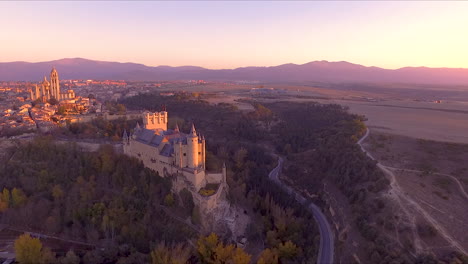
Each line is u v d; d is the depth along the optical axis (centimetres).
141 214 13775
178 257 11062
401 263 10431
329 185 17062
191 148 14300
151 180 15162
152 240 12788
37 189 14825
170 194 14425
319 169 19050
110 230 13175
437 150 16675
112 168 15825
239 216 14475
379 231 12206
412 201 13125
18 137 18825
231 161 19238
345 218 13938
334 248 12431
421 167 15425
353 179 15888
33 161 16025
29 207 13962
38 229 13725
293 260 11812
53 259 11531
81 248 12731
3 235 13300
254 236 13325
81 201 14188
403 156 16800
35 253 11269
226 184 15125
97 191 14825
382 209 13175
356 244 12275
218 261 11325
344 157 17775
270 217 14300
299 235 12925
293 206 15088
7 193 14238
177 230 12975
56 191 14488
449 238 11344
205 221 13388
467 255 10519
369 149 18038
